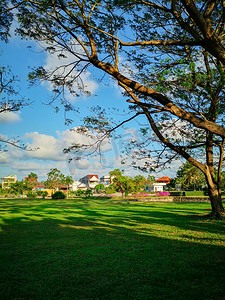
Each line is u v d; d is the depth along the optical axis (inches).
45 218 573.6
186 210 717.3
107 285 160.7
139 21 333.4
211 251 237.0
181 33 352.5
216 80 252.8
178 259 212.8
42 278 177.5
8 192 2159.2
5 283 169.3
